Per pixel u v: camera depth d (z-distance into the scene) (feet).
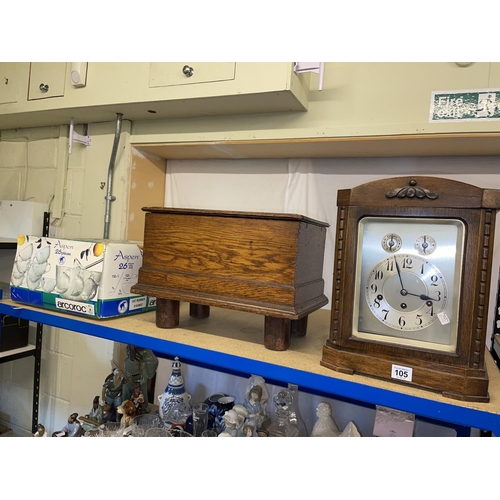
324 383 2.34
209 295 2.74
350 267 2.37
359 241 2.36
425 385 2.16
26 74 4.41
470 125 3.10
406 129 3.27
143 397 4.24
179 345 2.77
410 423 3.34
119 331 2.99
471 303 2.08
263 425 3.87
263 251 2.60
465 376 2.08
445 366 2.13
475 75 3.30
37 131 5.40
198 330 3.11
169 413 3.86
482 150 3.50
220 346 2.73
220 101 3.61
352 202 2.35
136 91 3.78
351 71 3.68
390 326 2.30
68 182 5.10
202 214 2.78
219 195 4.81
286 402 3.77
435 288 2.19
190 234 2.84
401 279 2.27
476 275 2.07
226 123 4.13
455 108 3.30
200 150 4.41
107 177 4.71
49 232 5.19
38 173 5.40
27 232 4.91
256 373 2.53
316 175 4.32
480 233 2.05
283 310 2.49
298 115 3.87
